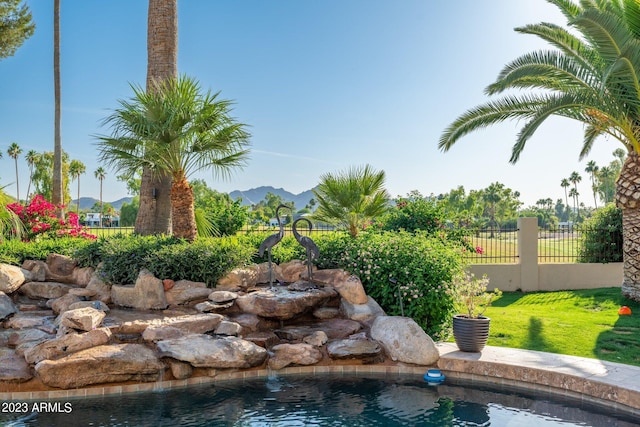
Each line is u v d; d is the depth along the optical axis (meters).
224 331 7.11
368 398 5.97
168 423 5.11
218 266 8.70
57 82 18.16
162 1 12.01
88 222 65.44
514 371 6.43
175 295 8.18
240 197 15.73
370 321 8.17
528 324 9.18
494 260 15.64
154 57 12.00
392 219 14.21
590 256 15.39
